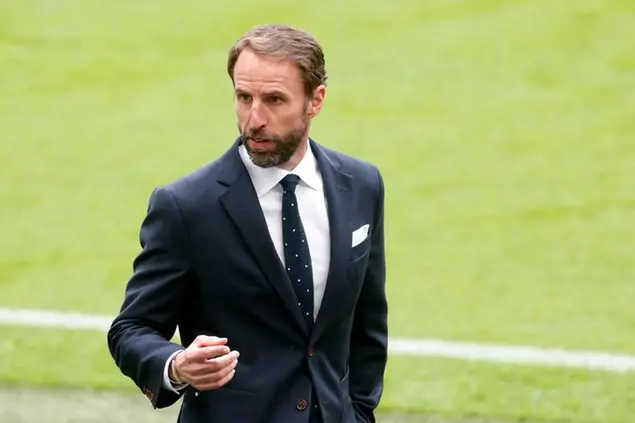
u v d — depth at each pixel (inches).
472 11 1995.6
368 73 1795.0
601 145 1541.6
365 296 494.9
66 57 1881.2
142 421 860.6
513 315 1080.8
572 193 1401.3
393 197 1398.9
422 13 1994.3
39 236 1288.1
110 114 1686.8
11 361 964.6
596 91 1717.5
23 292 1130.0
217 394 460.4
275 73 437.7
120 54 1884.8
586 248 1246.9
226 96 1742.1
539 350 1000.9
